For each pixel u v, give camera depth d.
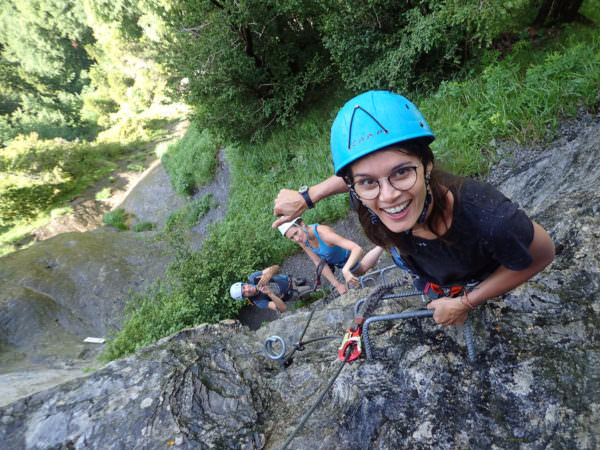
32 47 45.69
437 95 6.08
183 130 26.23
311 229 4.14
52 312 9.16
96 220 18.42
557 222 2.19
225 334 2.48
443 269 1.24
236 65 8.88
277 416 1.72
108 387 1.83
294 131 9.85
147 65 27.08
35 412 1.72
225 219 10.30
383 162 0.91
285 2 8.18
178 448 1.52
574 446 1.24
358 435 1.48
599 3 6.11
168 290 8.06
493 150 4.71
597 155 2.99
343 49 6.91
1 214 18.97
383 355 1.77
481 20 4.96
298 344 2.12
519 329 1.67
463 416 1.44
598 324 1.59
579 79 4.45
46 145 22.00
